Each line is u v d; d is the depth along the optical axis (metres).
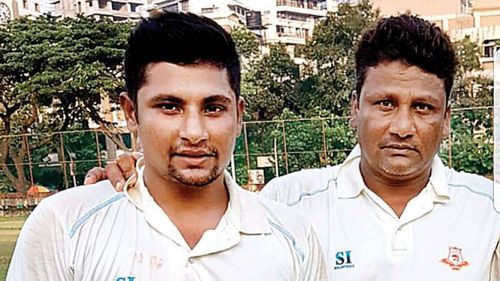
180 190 1.28
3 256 8.98
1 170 14.74
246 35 18.95
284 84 18.55
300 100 18.39
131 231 1.25
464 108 13.04
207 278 1.22
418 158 1.55
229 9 24.02
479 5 18.92
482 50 16.80
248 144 14.07
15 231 12.07
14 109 17.52
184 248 1.23
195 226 1.29
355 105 1.69
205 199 1.31
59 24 17.47
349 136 13.77
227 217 1.30
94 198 1.32
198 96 1.21
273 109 18.28
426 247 1.58
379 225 1.62
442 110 1.57
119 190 1.33
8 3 25.12
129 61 1.29
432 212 1.62
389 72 1.53
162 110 1.22
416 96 1.52
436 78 1.53
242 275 1.24
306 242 1.38
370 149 1.59
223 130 1.23
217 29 1.29
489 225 1.62
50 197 1.35
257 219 1.32
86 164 14.21
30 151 14.56
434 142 1.56
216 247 1.24
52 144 14.45
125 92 1.33
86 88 16.75
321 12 28.97
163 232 1.24
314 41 18.39
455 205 1.64
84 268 1.21
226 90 1.25
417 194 1.64
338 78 17.89
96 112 17.44
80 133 14.26
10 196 14.77
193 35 1.24
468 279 1.56
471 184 1.71
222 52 1.26
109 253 1.21
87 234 1.24
